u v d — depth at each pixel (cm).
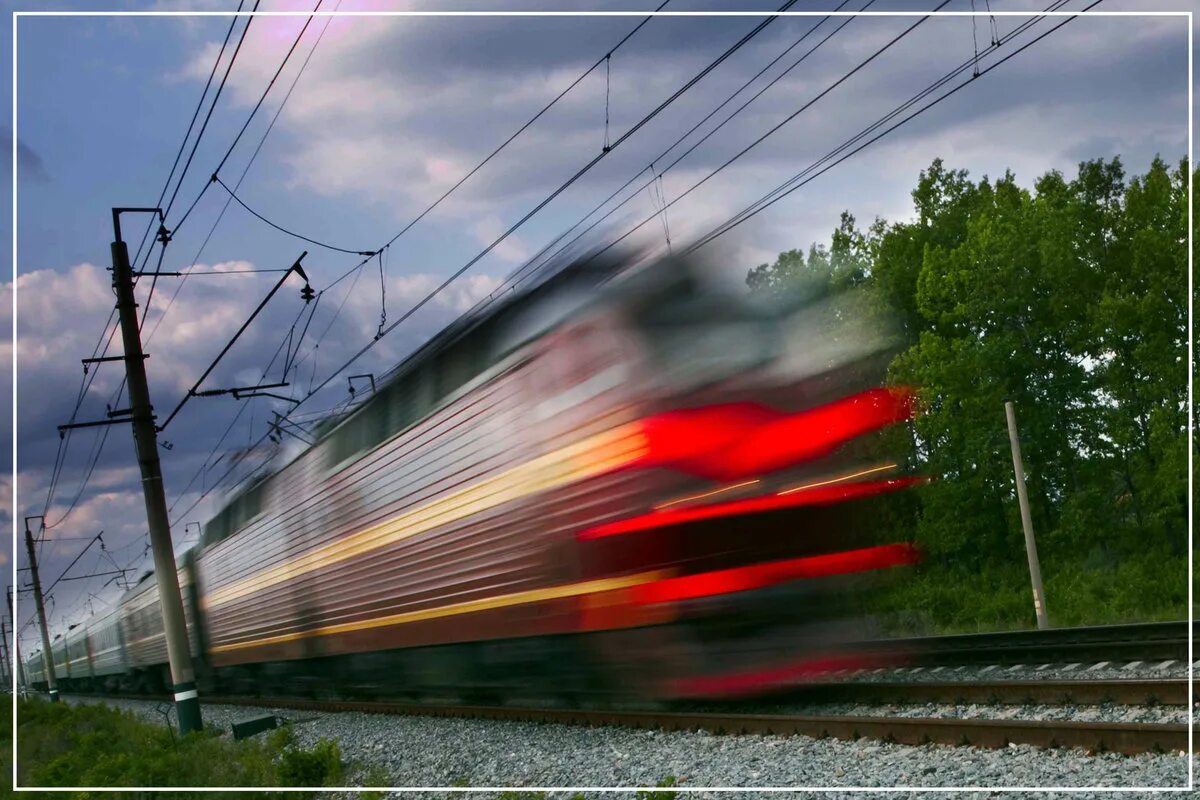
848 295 1238
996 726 834
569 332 1206
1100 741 772
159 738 1792
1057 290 2933
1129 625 1365
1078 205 2998
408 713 1741
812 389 1158
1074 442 2916
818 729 973
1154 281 2723
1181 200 2661
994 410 2894
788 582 1103
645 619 1084
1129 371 2817
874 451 1188
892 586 1182
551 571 1214
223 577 2838
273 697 2697
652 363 1116
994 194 3419
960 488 2900
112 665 4650
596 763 1021
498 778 1056
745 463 1106
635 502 1098
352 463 1856
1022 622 2352
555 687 1323
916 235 3419
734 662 1097
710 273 1163
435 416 1520
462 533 1416
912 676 1270
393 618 1653
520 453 1284
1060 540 2798
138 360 1903
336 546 1922
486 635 1358
